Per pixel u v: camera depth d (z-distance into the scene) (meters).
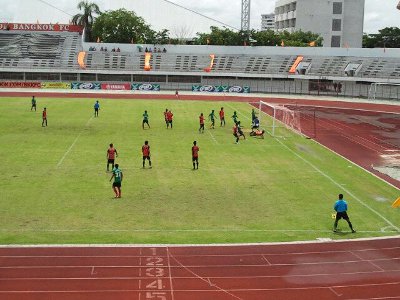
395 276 19.17
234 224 24.56
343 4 132.50
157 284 17.95
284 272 19.25
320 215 26.25
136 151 40.53
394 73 95.50
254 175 34.12
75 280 18.08
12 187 29.59
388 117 67.38
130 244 21.56
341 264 20.14
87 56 107.50
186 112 66.06
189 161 37.62
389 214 26.77
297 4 133.75
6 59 104.94
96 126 52.16
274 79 102.88
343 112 71.94
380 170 36.81
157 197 28.56
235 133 45.62
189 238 22.52
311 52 105.44
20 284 17.67
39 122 53.84
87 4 126.38
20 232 22.66
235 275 18.88
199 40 131.88
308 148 44.44
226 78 104.94
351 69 99.44
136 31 130.38
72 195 28.42
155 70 104.75
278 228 24.16
